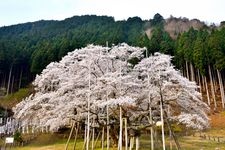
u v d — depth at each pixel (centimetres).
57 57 7344
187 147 3522
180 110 3706
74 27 16388
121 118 2955
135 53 3609
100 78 3162
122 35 10819
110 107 3189
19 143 4519
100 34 10562
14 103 6750
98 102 3127
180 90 3303
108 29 12681
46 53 7450
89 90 3194
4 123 5984
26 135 5072
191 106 3506
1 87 8144
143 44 7381
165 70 3353
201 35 7775
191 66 6819
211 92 6925
